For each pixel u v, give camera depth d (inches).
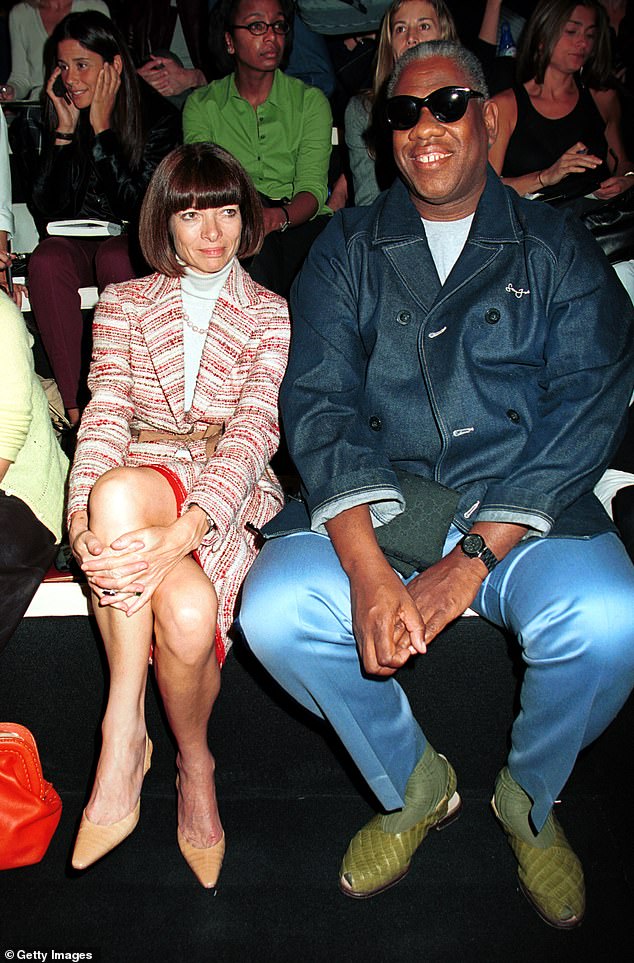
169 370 69.2
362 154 107.5
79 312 97.8
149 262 68.5
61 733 75.3
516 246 64.4
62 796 75.9
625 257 99.7
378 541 61.8
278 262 104.7
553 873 64.6
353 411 65.2
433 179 62.9
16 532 67.2
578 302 63.3
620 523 69.6
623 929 63.5
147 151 107.7
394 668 56.4
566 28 99.2
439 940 63.2
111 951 62.8
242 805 75.0
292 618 59.7
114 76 102.9
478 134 62.9
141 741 62.2
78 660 72.9
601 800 74.6
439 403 64.1
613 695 58.5
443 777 68.7
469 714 74.0
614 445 62.4
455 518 63.9
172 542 59.2
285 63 112.6
